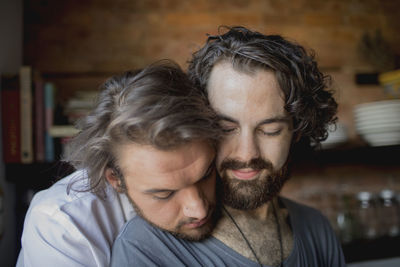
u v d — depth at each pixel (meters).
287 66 0.58
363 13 1.81
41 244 0.57
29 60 1.48
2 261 1.18
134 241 0.57
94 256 0.59
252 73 0.54
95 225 0.61
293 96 0.58
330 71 1.75
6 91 1.21
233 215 0.65
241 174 0.58
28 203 1.29
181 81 0.54
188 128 0.45
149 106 0.47
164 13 1.62
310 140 0.79
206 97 0.58
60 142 1.26
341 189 1.71
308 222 0.80
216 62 0.58
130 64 1.57
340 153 1.42
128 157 0.49
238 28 0.66
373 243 1.50
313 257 0.73
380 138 1.42
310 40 1.74
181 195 0.52
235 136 0.56
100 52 1.55
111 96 0.56
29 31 1.49
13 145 1.21
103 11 1.57
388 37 1.83
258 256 0.62
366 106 1.45
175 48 1.62
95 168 0.56
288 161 0.69
